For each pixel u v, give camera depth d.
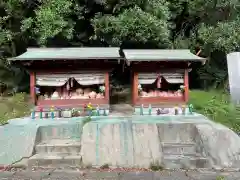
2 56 16.23
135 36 13.58
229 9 17.77
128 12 13.57
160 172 7.89
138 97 11.52
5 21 15.48
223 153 8.58
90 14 15.66
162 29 13.66
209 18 18.16
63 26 13.48
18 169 8.11
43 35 13.36
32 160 8.30
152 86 11.98
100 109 11.34
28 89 16.33
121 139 8.91
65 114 10.91
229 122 11.62
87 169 8.10
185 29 19.02
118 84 17.67
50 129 9.50
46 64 11.11
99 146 8.69
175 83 11.80
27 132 9.20
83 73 11.34
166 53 11.87
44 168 8.19
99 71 11.38
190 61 11.07
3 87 16.00
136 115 11.18
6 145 8.81
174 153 8.92
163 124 9.55
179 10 17.56
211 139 8.88
